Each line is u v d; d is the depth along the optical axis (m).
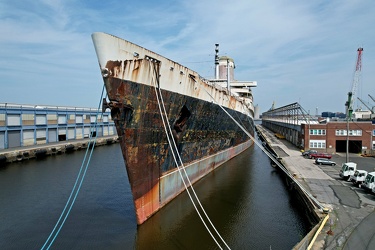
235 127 34.56
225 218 16.19
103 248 12.57
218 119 25.08
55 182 25.17
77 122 53.97
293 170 25.52
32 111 42.94
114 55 11.44
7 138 38.69
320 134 37.44
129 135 13.00
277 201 19.69
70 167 32.31
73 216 16.56
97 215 16.62
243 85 50.41
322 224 12.84
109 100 11.75
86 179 26.27
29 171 30.02
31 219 16.33
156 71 13.95
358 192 18.47
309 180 21.86
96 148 50.44
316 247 10.76
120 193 21.42
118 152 45.28
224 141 31.17
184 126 18.16
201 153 23.75
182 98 16.66
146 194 14.79
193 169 22.11
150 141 14.70
